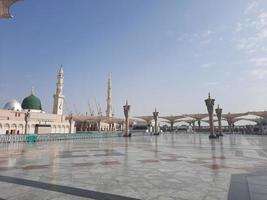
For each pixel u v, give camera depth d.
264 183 7.39
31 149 20.19
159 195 6.20
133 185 7.25
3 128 57.94
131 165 11.12
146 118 95.19
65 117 80.81
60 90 87.38
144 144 26.70
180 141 32.91
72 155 15.41
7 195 6.19
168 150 18.94
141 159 13.27
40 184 7.39
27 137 32.53
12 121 60.19
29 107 80.44
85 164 11.48
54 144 27.36
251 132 74.00
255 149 19.64
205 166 10.77
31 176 8.62
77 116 83.19
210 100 41.94
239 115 75.81
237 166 10.75
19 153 16.77
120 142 31.44
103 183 7.52
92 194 6.29
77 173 9.17
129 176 8.59
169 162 12.05
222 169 9.97
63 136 39.78
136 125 94.06
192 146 23.31
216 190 6.64
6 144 27.23
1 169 10.12
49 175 8.81
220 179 8.03
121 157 14.23
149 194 6.30
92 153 16.67
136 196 6.12
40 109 83.44
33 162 12.20
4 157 14.45
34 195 6.19
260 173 9.09
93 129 91.00
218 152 17.17
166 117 97.06
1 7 8.63
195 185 7.22
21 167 10.62
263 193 6.26
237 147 21.84
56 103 85.94
